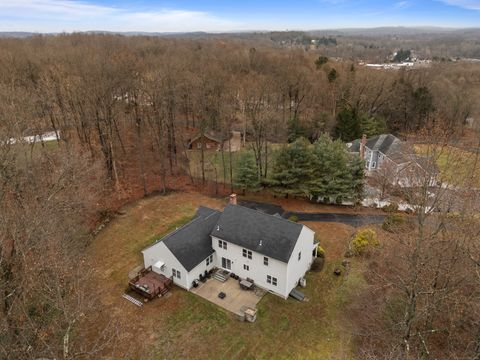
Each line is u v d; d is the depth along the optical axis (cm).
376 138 5875
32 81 4875
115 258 3191
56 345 1933
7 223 2084
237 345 2331
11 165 2627
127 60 5050
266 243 2772
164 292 2770
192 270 2798
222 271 3042
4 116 3109
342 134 6581
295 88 7544
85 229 3331
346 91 7538
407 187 3083
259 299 2741
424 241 2283
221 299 2734
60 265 2142
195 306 2656
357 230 3703
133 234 3578
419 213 2286
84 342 2269
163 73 5044
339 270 3047
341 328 2483
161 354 2253
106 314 2545
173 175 5091
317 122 6881
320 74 8344
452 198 2489
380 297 2659
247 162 4469
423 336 2295
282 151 4409
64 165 3203
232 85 6438
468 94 7788
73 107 4256
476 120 7300
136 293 2756
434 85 8100
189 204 4262
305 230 2836
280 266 2688
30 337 1895
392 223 3297
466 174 2919
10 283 1967
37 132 4109
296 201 4500
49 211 2442
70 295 2352
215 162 5712
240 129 7075
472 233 2291
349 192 4272
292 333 2438
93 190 3878
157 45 10256
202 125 5112
